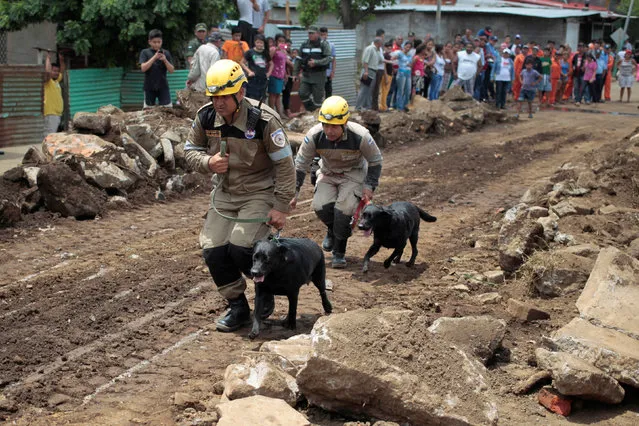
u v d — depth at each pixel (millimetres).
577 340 5449
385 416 4773
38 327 6285
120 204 10602
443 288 7547
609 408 5160
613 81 42250
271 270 5785
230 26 23422
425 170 14570
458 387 4777
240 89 5793
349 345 4875
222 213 6223
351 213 8023
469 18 37969
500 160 15883
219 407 4602
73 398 5109
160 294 7188
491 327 5793
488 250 8938
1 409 4879
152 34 14688
